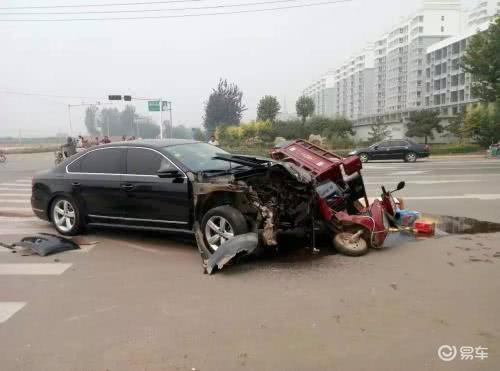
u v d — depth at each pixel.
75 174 7.22
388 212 7.07
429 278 5.01
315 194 5.94
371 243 6.18
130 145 6.88
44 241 6.57
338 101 123.31
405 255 5.93
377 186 13.68
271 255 5.99
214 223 5.86
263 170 5.70
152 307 4.37
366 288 4.73
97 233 7.52
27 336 3.84
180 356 3.43
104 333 3.85
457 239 6.75
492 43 30.92
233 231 5.66
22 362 3.41
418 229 7.11
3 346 3.68
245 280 5.06
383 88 102.69
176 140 7.21
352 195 7.12
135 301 4.54
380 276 5.09
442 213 8.90
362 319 3.98
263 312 4.18
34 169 23.55
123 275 5.37
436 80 79.88
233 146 43.62
